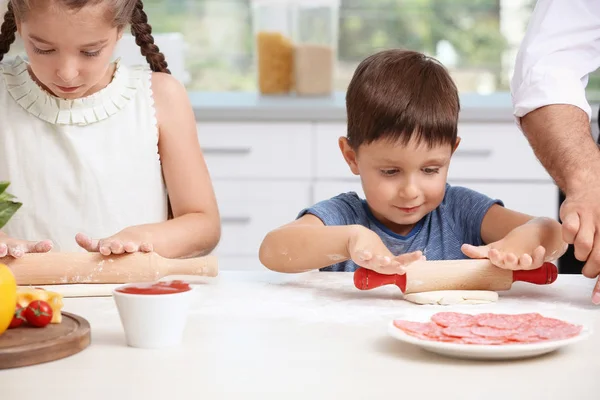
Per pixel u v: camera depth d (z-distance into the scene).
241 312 1.02
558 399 0.68
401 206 1.40
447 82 1.44
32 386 0.71
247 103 3.02
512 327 0.84
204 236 1.51
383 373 0.75
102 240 1.23
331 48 3.25
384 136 1.37
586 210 1.12
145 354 0.82
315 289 1.19
